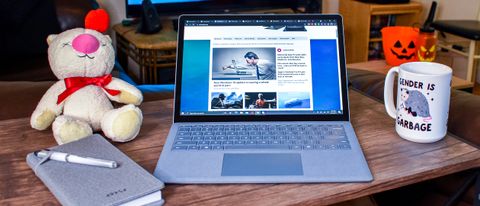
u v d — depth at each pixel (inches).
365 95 42.7
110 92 35.2
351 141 31.9
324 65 36.4
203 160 29.7
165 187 27.2
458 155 30.6
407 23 134.0
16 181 27.7
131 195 24.4
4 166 29.6
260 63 36.4
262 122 35.0
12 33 95.3
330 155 30.1
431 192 40.8
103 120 32.9
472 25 117.4
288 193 26.5
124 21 113.7
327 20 37.3
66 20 97.7
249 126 34.4
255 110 35.5
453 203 35.3
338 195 26.5
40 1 97.7
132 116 32.6
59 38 34.3
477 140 37.3
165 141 32.9
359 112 38.2
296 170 28.4
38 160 28.5
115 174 26.6
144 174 26.6
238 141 32.1
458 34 115.6
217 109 35.6
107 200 24.0
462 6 136.6
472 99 42.0
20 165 29.8
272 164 29.1
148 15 104.3
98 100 34.4
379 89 47.9
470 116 38.9
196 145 31.7
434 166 29.2
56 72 34.7
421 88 31.2
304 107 35.6
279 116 35.3
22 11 95.9
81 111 33.8
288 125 34.4
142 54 99.3
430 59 85.1
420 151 31.2
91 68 34.1
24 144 32.9
